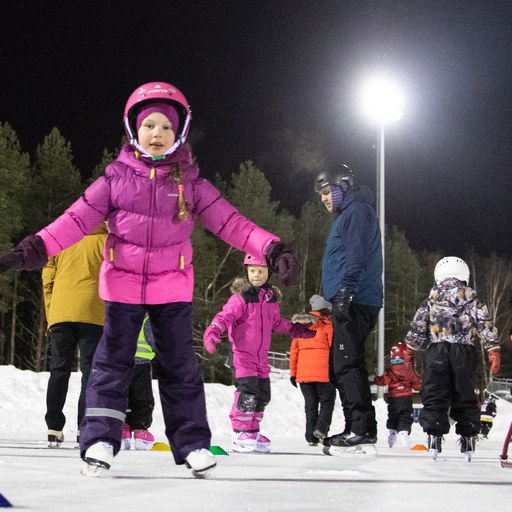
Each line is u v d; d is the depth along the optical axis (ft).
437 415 18.06
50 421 18.71
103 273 10.30
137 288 10.21
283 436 41.91
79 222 10.09
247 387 21.45
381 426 52.31
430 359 18.43
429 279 203.41
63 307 18.88
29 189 142.20
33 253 9.81
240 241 10.53
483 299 174.19
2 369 40.01
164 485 8.70
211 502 7.15
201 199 10.59
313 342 26.37
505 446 14.24
